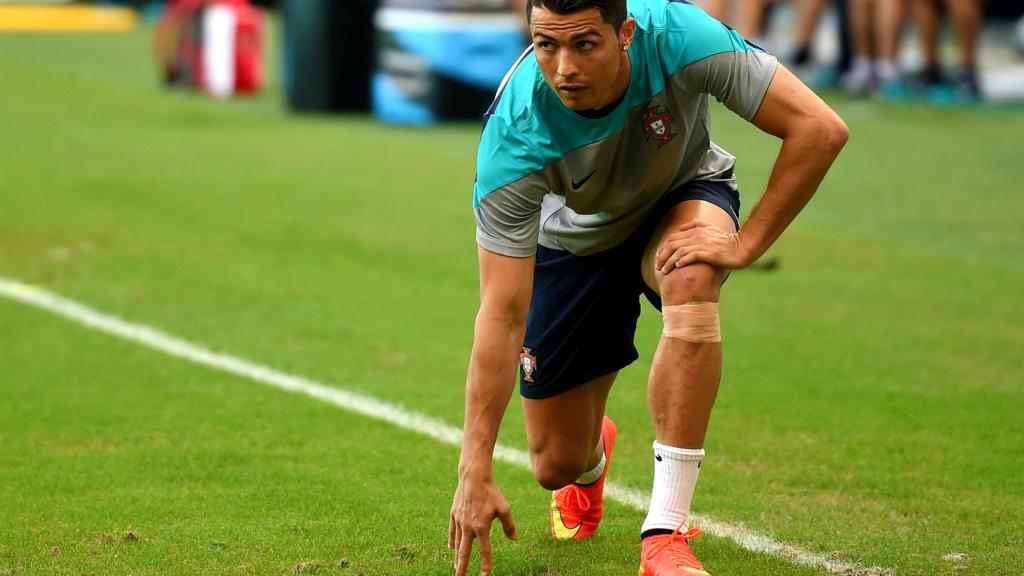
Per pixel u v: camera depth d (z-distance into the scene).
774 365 22.09
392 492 16.16
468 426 12.34
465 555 12.32
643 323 25.03
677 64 12.18
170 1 68.75
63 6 92.75
